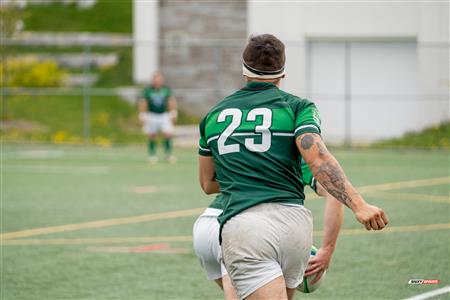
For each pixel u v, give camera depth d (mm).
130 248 26047
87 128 67750
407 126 69125
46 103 75812
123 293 20141
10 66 76312
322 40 69375
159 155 61094
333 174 11891
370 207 11688
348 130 65062
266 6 69062
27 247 26250
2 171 49469
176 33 78500
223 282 13305
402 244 26125
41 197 38219
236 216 12156
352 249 25328
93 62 83688
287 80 68375
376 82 69250
